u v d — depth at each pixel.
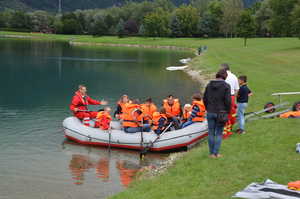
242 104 10.99
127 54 61.97
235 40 84.31
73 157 11.55
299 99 16.14
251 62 35.53
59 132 14.42
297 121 12.07
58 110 18.39
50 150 12.23
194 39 101.81
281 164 8.09
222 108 8.30
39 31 132.25
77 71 35.66
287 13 65.31
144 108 12.75
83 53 61.00
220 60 39.84
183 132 12.05
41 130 14.66
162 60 50.81
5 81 28.33
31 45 78.88
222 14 105.00
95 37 114.19
